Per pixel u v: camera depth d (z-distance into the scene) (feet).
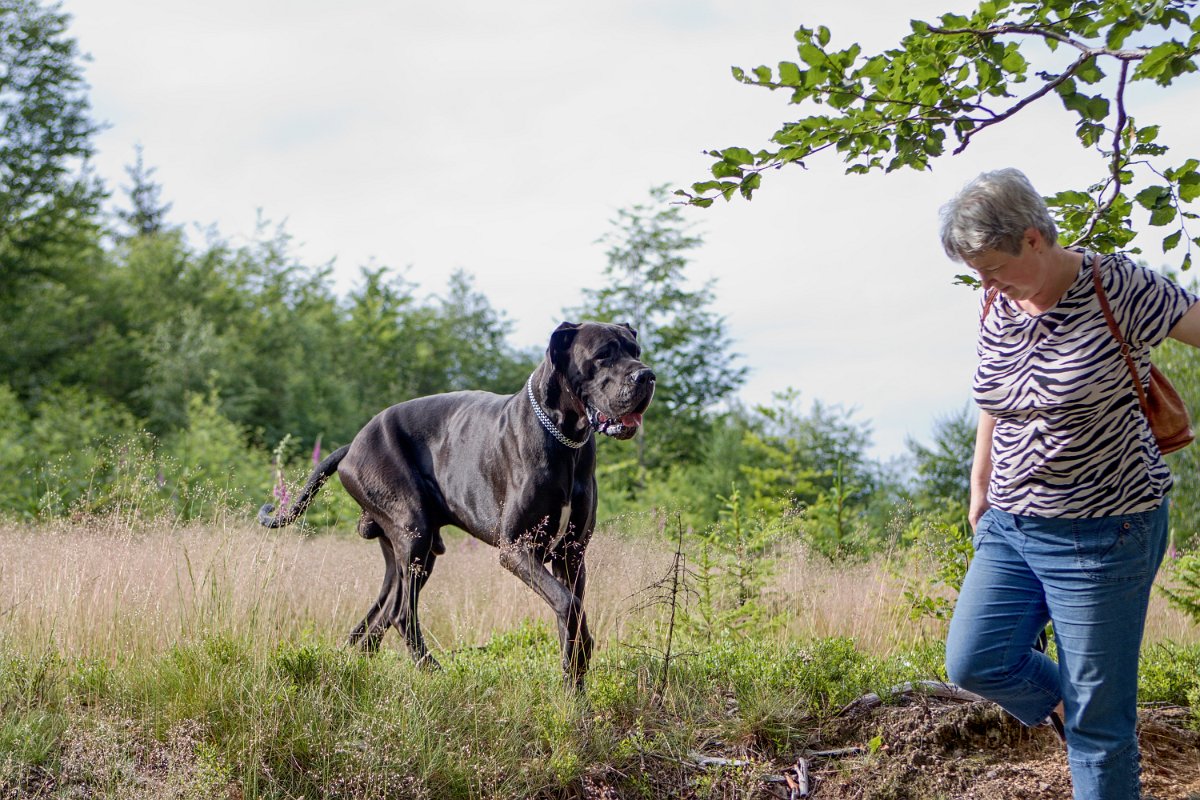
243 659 13.84
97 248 96.48
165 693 13.09
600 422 13.57
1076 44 9.96
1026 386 9.25
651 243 62.69
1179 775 12.43
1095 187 12.15
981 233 8.70
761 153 11.11
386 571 16.47
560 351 13.73
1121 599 9.20
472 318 104.12
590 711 13.50
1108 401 8.95
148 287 93.40
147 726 12.48
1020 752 12.94
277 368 76.18
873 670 14.71
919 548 19.24
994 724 13.17
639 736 13.05
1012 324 9.45
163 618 15.11
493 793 11.85
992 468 10.23
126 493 19.99
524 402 14.15
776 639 17.37
